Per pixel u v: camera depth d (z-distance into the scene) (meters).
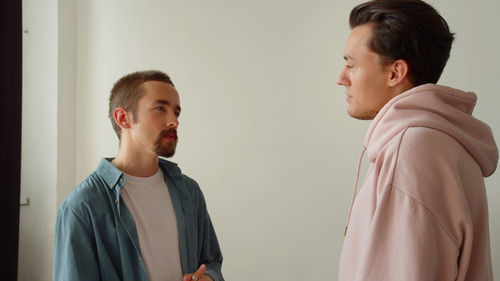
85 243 1.03
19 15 2.23
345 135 2.07
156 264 1.12
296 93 2.18
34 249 2.68
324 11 2.12
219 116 2.37
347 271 0.83
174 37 2.49
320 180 2.13
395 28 0.78
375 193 0.76
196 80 2.42
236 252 2.32
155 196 1.20
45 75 2.65
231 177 2.33
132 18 2.60
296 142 2.18
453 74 1.80
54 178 2.62
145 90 1.15
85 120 2.74
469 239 0.66
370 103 0.85
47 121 2.64
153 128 1.13
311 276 2.15
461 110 0.81
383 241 0.69
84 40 2.74
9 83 2.17
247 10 2.30
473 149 0.75
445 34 0.80
